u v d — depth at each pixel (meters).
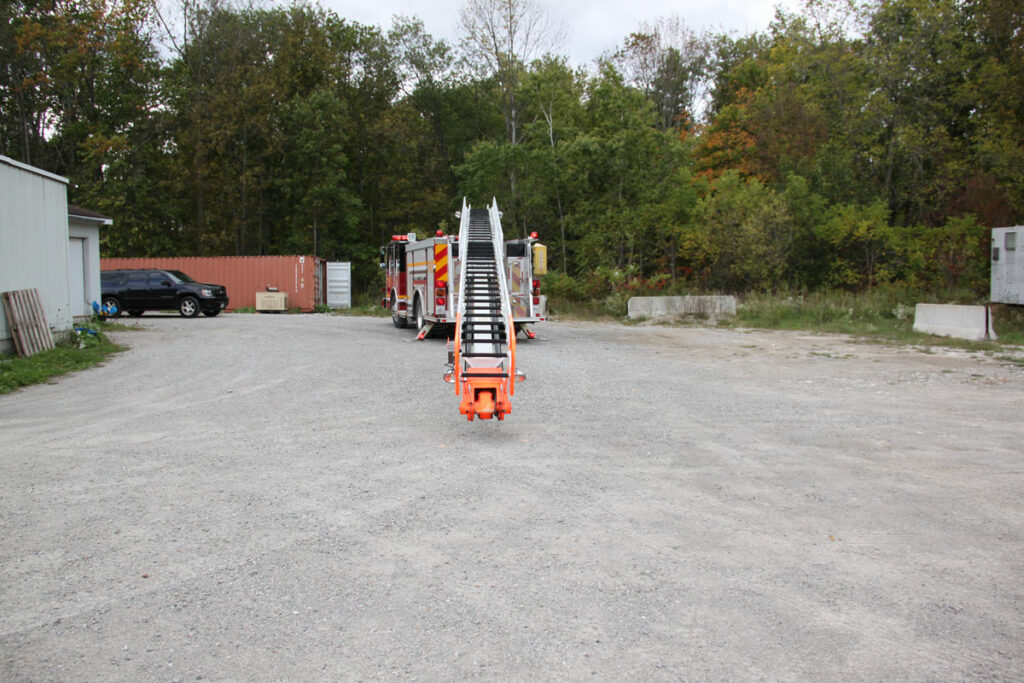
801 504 5.36
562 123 38.88
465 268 11.29
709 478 6.06
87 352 14.54
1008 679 3.06
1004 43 27.55
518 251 17.73
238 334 19.62
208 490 5.71
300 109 38.56
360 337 18.98
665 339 18.33
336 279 35.16
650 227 31.56
